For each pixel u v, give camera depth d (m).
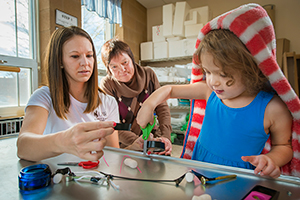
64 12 1.80
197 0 2.96
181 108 2.82
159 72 2.83
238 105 0.65
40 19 1.73
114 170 0.49
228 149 0.66
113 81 1.31
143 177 0.45
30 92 1.72
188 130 0.85
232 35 0.53
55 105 0.79
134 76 1.32
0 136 1.24
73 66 0.77
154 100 0.67
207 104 0.74
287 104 0.56
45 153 0.50
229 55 0.52
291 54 2.22
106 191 0.39
